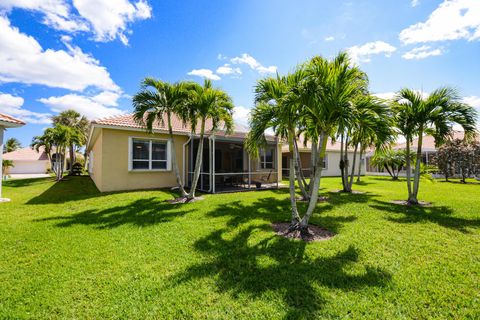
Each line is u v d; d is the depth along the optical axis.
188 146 13.01
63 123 30.48
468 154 15.64
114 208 7.21
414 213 6.51
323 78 4.32
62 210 7.01
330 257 3.66
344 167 11.32
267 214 6.47
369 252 3.84
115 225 5.42
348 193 10.62
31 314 2.41
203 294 2.72
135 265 3.43
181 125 12.81
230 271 3.24
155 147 11.92
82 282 2.98
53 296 2.69
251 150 6.66
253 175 14.79
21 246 4.15
